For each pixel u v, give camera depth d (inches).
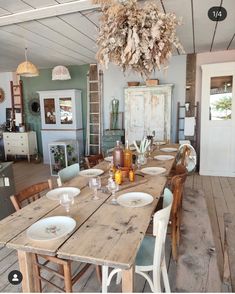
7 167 123.3
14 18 117.0
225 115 186.5
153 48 73.0
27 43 165.3
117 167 89.6
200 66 203.0
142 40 71.1
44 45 171.2
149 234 77.8
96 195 74.7
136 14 69.3
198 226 83.7
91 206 67.0
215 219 121.1
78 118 246.4
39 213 63.7
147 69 80.3
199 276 59.7
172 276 80.7
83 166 184.9
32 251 48.4
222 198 148.3
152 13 70.1
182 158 135.9
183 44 177.0
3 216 114.9
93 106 245.3
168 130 207.0
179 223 88.3
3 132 271.9
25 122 281.9
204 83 185.8
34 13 112.2
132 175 87.4
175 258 87.7
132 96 211.6
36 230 54.4
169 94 203.2
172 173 117.0
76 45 172.4
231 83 181.8
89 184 81.5
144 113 210.5
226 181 180.1
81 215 61.7
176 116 216.4
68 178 98.9
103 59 76.7
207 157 193.9
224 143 188.5
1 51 186.9
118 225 56.1
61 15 117.0
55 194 76.4
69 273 59.0
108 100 238.2
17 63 232.5
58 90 243.6
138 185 83.4
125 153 91.0
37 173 221.1
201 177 190.7
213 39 165.2
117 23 70.0
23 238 51.7
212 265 63.8
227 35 156.3
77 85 252.8
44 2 102.9
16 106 283.0
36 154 278.1
